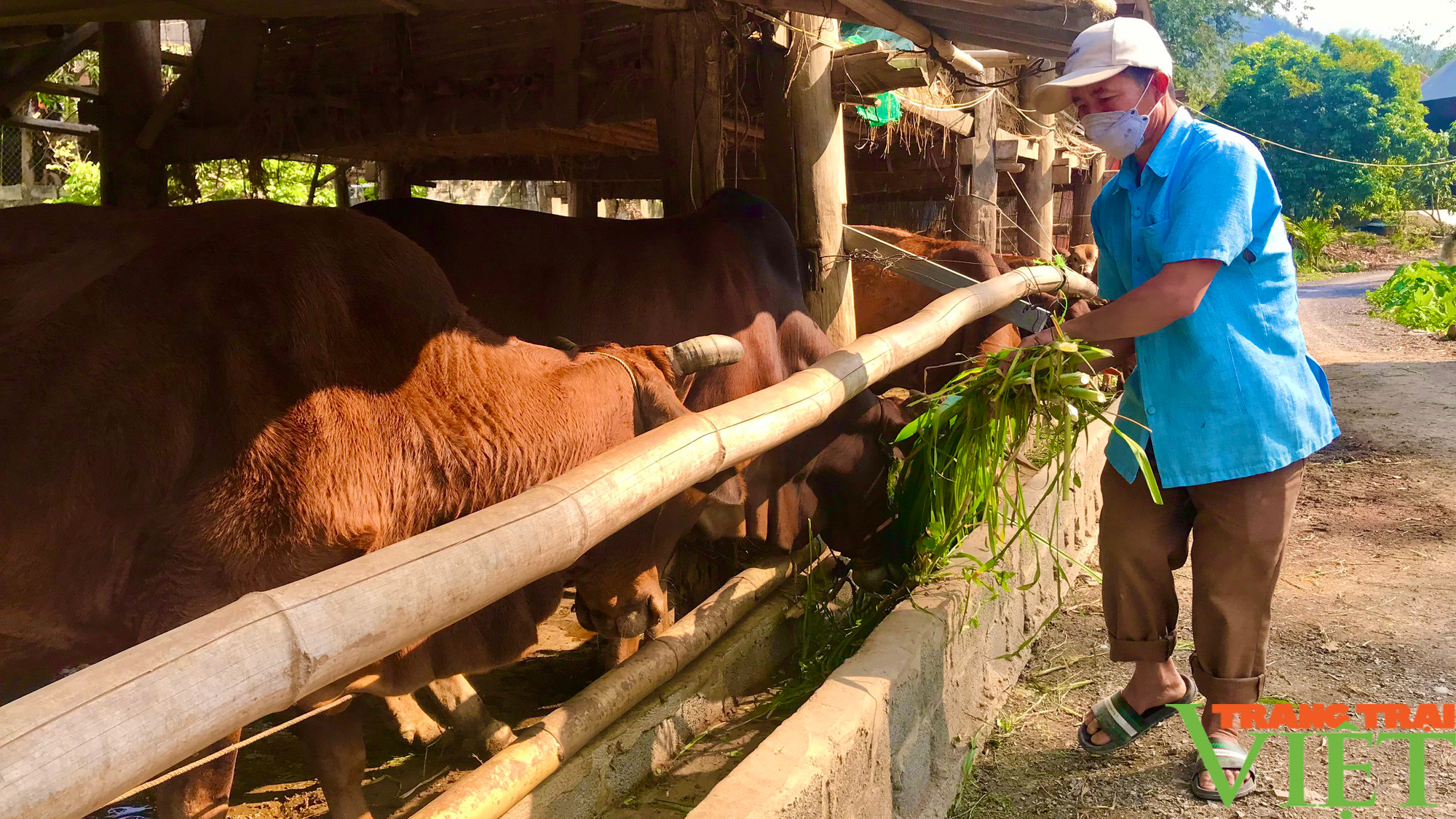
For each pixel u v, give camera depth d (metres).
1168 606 3.18
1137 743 3.42
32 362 2.12
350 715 2.56
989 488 3.30
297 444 2.23
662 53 4.52
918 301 6.83
